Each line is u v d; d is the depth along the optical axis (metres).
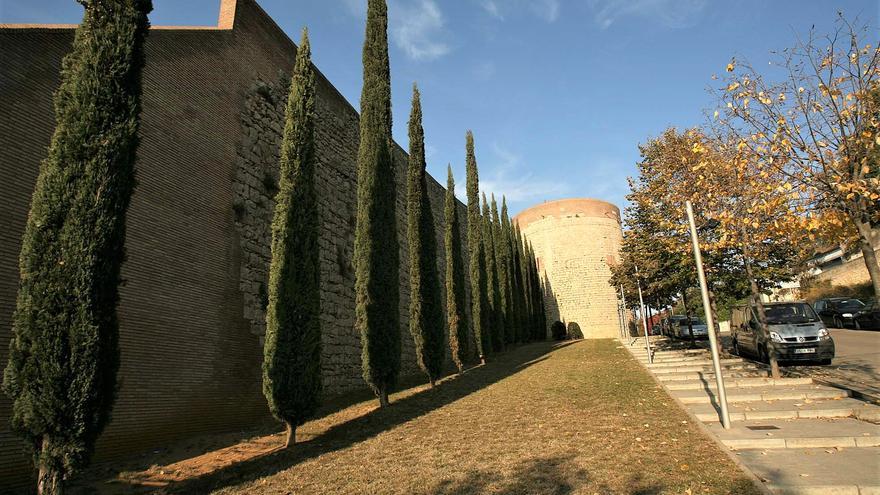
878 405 8.27
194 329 9.48
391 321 11.44
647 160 16.52
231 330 10.45
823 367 13.75
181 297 9.28
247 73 12.27
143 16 6.12
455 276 17.72
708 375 12.98
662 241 16.27
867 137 6.43
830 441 6.61
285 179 8.57
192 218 9.87
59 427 4.86
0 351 6.34
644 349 22.64
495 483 5.67
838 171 6.75
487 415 9.59
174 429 8.66
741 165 8.55
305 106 9.03
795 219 7.55
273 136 12.97
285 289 8.15
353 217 16.89
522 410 9.88
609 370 15.30
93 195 5.30
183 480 6.55
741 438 6.90
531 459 6.53
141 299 8.41
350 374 15.02
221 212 10.73
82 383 5.00
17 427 4.87
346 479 6.12
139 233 8.56
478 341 20.81
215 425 9.61
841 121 6.66
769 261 16.05
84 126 5.40
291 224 8.40
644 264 20.33
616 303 48.12
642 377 13.35
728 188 11.54
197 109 10.44
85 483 6.46
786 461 6.01
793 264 16.78
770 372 13.06
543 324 41.84
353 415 10.65
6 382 4.86
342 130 17.08
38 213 5.15
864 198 6.68
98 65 5.61
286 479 6.24
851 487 4.98
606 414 9.09
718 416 8.30
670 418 8.48
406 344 20.23
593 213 49.91
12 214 6.73
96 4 5.82
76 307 5.07
